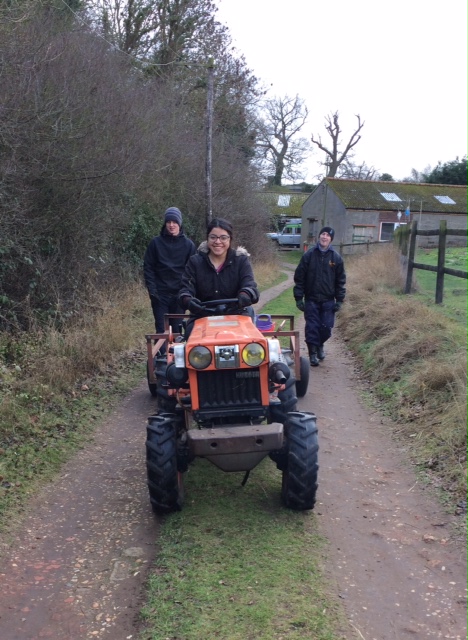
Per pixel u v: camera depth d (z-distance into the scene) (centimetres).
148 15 2159
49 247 917
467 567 357
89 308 978
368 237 3744
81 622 316
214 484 470
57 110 825
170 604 323
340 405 673
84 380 742
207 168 1883
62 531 409
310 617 311
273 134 5069
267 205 2917
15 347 721
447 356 677
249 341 391
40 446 543
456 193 4034
